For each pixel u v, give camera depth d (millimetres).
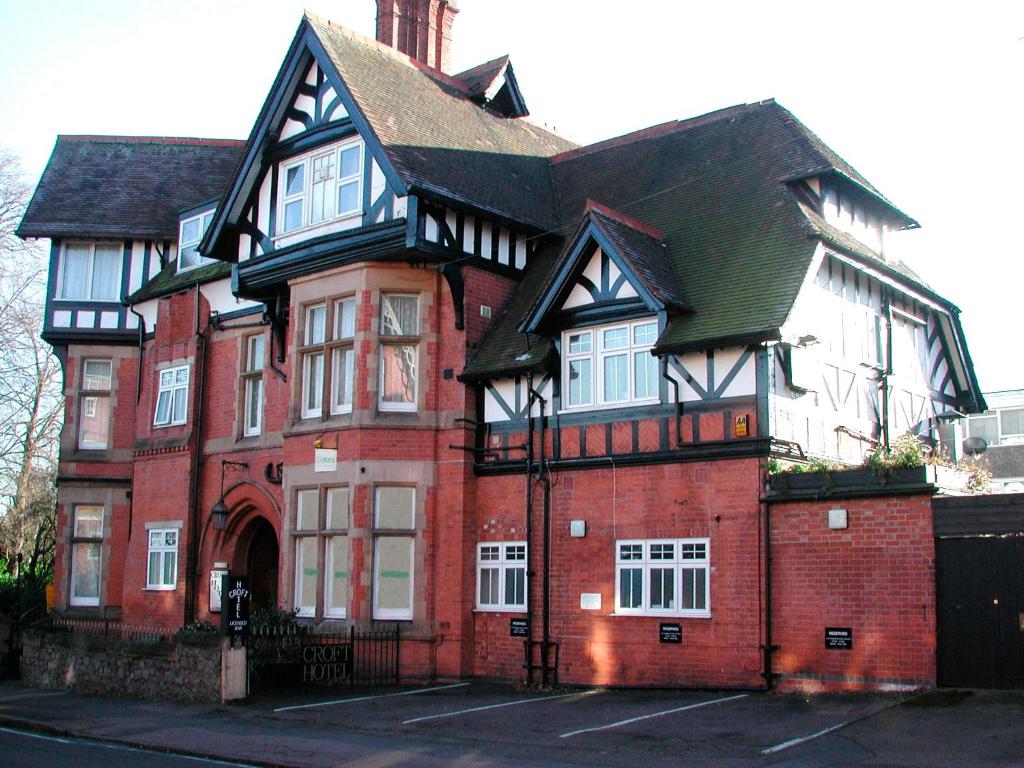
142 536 22484
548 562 16594
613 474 16094
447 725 12914
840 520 13766
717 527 14883
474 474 17672
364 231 17609
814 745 10609
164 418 22641
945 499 13055
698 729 11820
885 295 18172
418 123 19109
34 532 35750
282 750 11609
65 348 24750
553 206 20922
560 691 15711
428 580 17453
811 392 15453
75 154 25844
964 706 11859
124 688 16844
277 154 19422
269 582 21594
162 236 24281
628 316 16078
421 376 17875
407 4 24094
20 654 20531
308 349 18750
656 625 15312
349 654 16844
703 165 19734
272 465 19953
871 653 13352
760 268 15930
